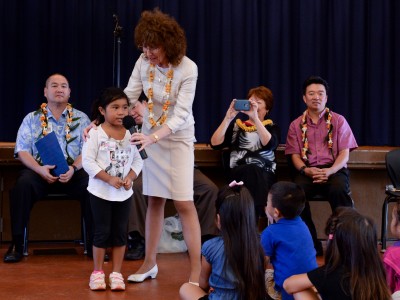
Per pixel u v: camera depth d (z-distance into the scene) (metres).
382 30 8.19
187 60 4.62
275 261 3.88
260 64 8.20
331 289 3.22
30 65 7.84
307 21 8.17
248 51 8.15
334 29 8.20
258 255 3.51
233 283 3.48
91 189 4.69
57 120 5.86
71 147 5.82
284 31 8.17
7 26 7.84
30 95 7.84
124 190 4.70
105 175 4.62
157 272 5.10
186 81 4.59
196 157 6.32
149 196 4.83
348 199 5.88
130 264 5.51
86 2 7.97
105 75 8.06
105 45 8.04
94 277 4.65
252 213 3.52
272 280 4.06
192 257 4.69
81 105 7.99
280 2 8.17
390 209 6.79
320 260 5.67
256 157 5.87
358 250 3.17
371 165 6.54
